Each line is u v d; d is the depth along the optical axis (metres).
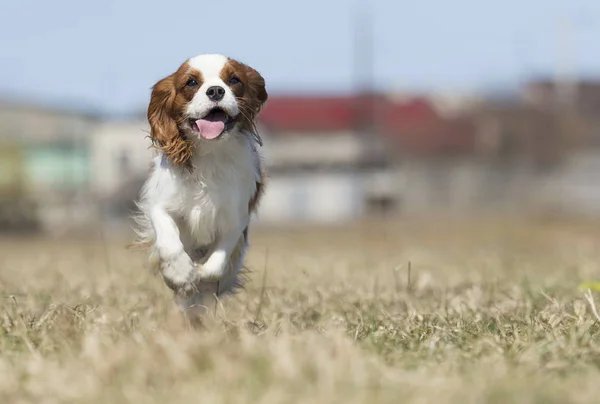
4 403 6.32
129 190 55.78
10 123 72.25
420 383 6.34
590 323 8.76
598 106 64.75
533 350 7.51
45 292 12.17
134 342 7.61
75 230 49.28
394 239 35.47
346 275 14.74
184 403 6.04
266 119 81.31
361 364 6.65
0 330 8.69
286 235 40.56
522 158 64.94
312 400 5.93
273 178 69.44
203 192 9.54
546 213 56.47
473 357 7.52
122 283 12.88
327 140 79.56
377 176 69.31
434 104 81.50
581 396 6.07
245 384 6.38
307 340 7.38
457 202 66.69
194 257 10.05
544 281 13.83
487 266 17.62
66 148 70.50
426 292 12.12
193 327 8.89
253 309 10.36
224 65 9.51
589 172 62.75
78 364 6.97
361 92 70.44
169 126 9.55
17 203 49.19
